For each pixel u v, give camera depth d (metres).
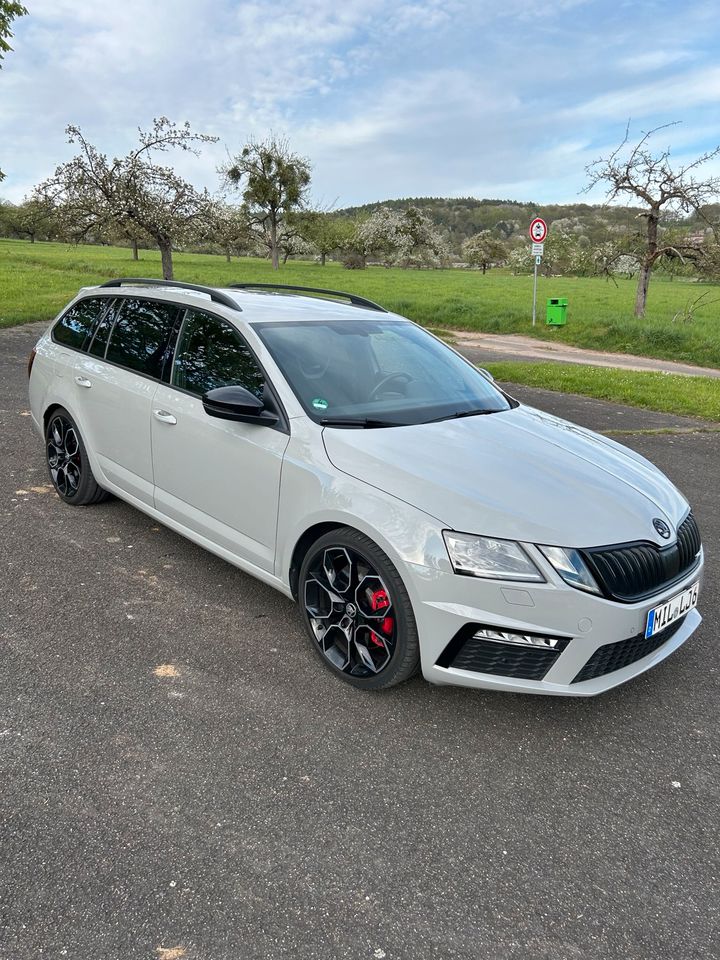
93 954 1.94
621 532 2.94
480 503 2.91
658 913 2.18
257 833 2.40
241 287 5.11
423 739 2.93
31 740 2.78
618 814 2.59
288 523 3.39
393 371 4.06
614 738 3.01
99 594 3.96
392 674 3.07
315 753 2.81
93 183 17.53
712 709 3.25
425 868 2.30
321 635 3.36
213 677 3.27
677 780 2.78
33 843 2.30
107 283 5.08
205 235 18.83
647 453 7.56
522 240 98.69
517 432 3.68
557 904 2.20
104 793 2.54
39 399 5.28
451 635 2.85
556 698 3.27
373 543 3.02
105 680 3.19
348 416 3.53
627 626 2.86
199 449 3.85
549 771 2.79
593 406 9.91
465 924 2.11
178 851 2.31
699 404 9.95
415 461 3.16
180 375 4.10
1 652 3.36
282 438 3.44
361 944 2.02
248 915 2.09
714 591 4.43
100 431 4.68
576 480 3.19
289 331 3.94
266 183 49.91
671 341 17.20
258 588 4.12
